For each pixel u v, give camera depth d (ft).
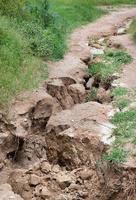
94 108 45.21
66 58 63.57
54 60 61.11
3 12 64.85
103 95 50.67
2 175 39.19
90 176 36.47
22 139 42.24
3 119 42.01
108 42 76.23
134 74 56.59
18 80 49.37
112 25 92.43
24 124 43.50
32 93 47.85
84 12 96.17
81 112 44.68
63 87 51.19
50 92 50.67
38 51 60.18
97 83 57.82
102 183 35.70
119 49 70.44
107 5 112.88
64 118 43.88
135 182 33.91
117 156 36.06
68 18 89.51
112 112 44.24
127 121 41.55
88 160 38.22
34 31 63.62
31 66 53.72
